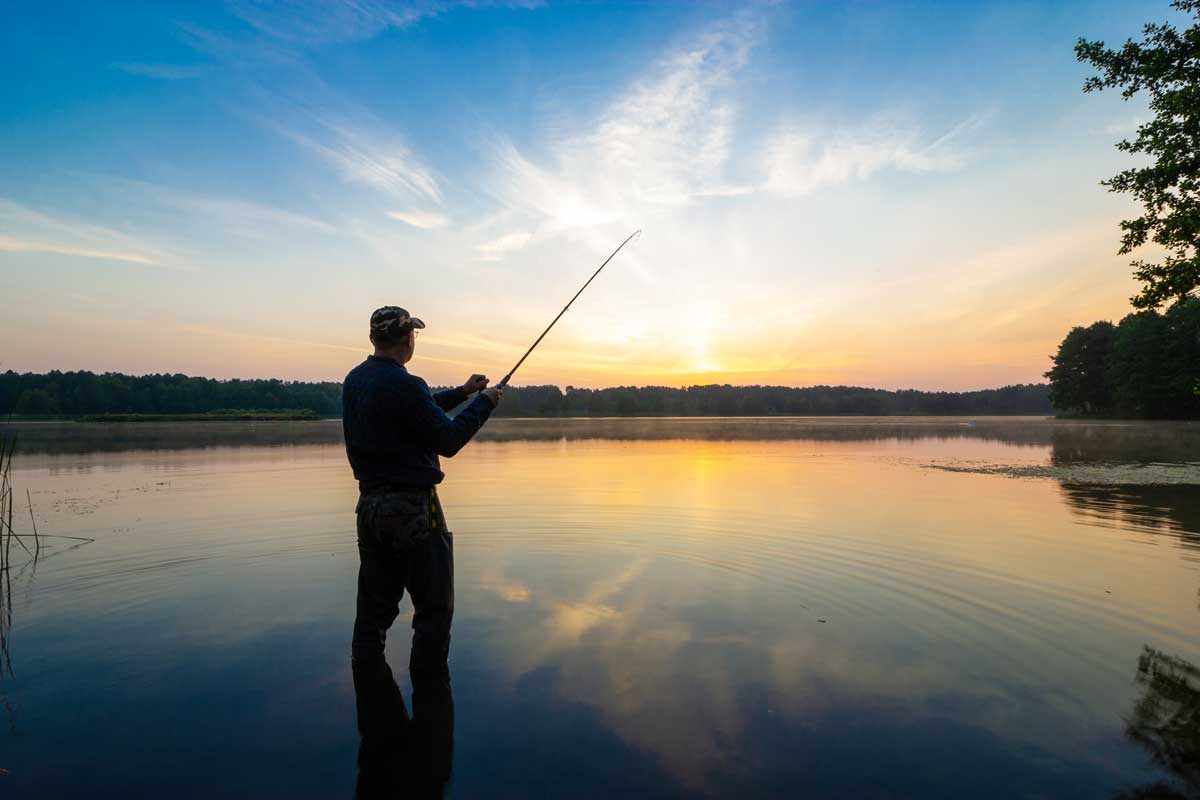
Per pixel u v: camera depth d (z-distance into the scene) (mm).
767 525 7035
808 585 4746
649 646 3586
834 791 2256
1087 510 8094
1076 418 62500
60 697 2969
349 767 2408
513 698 2965
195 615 4121
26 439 25234
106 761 2438
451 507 8234
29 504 8375
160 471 12633
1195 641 3645
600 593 4562
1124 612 4129
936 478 11680
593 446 21344
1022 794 2242
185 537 6430
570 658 3420
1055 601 4363
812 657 3434
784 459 16094
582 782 2309
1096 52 10312
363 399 3266
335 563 5445
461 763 2432
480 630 3836
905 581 4855
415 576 3268
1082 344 61219
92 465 13922
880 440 25953
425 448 3338
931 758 2465
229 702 2928
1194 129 9453
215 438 25953
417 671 3246
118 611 4191
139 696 2982
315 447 20188
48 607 4270
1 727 2691
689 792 2246
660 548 5953
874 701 2934
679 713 2818
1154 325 52375
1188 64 9742
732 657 3434
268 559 5578
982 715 2805
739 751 2514
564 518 7469
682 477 11797
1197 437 26469
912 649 3537
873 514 7773
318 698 2969
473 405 3598
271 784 2301
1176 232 9531
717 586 4734
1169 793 2246
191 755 2480
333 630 3861
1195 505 8484
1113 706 2883
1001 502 8711
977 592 4578
